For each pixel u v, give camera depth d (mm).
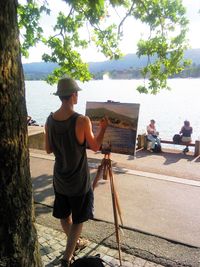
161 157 11773
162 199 6086
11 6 2244
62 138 3406
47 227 4910
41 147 12320
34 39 11367
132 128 4250
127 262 3980
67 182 3527
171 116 37000
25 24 10648
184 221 5117
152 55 13180
